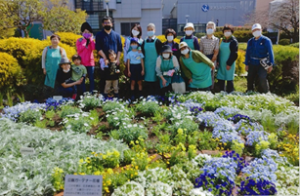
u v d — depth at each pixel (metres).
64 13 11.35
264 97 4.97
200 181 2.53
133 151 3.18
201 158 2.97
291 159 3.08
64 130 3.89
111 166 2.95
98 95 5.64
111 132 3.78
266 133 3.69
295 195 2.38
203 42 5.86
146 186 2.53
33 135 3.40
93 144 3.23
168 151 3.26
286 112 4.34
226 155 2.97
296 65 5.97
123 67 6.60
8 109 4.64
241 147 3.13
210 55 5.87
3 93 5.67
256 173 2.59
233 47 5.63
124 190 2.41
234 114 4.32
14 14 10.47
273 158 3.06
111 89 6.17
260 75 5.58
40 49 5.94
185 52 5.39
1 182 2.41
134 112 4.70
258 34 5.42
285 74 6.10
